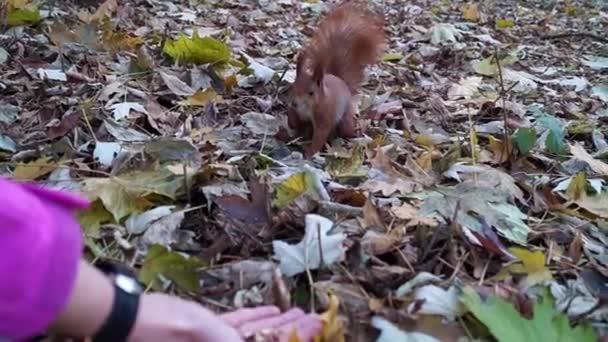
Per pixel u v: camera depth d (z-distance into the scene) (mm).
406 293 602
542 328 542
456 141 999
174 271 600
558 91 1402
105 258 643
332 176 851
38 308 378
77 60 1220
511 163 932
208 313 455
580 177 829
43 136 916
